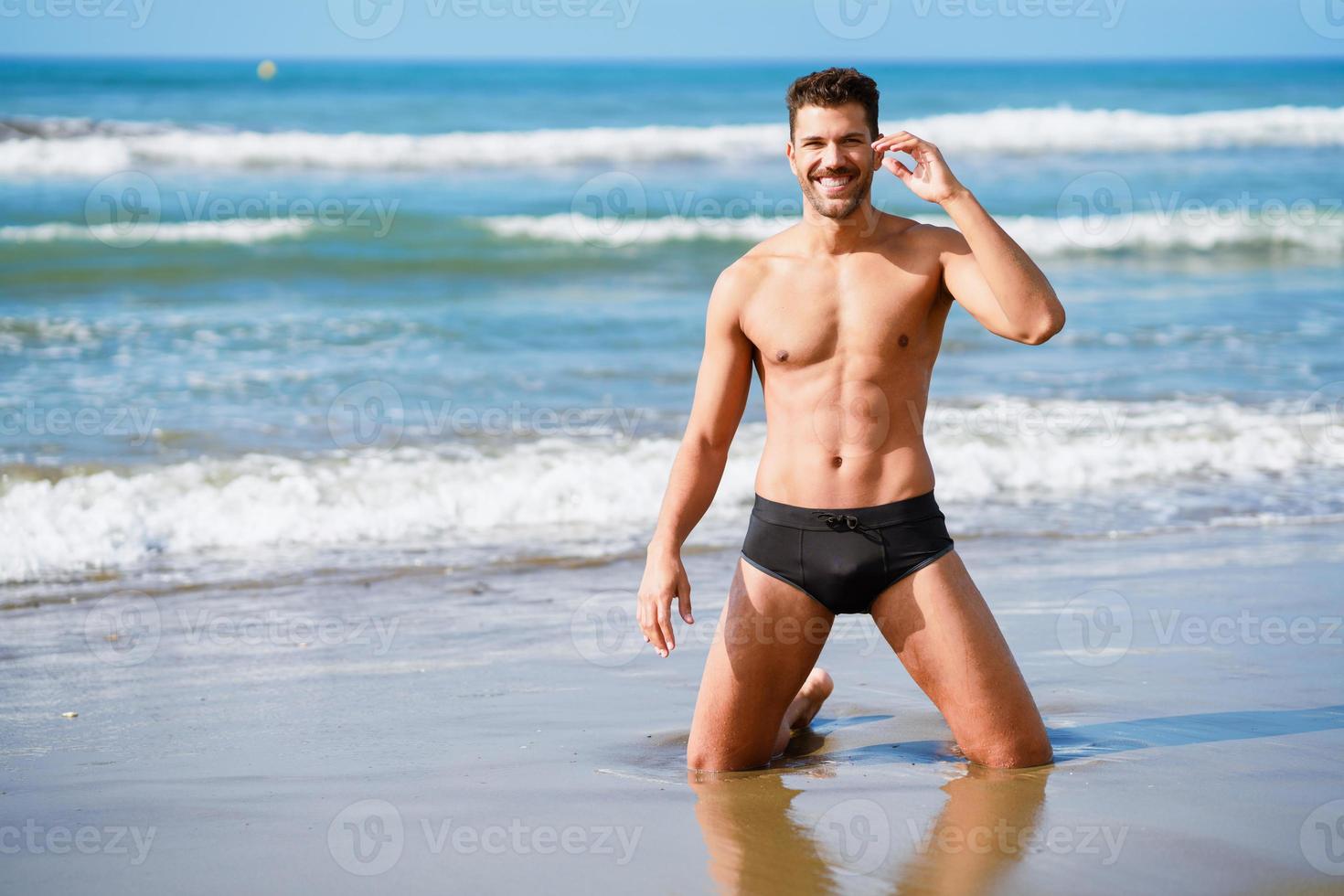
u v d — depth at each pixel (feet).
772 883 19.08
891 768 24.59
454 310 90.94
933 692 24.25
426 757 25.89
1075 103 260.83
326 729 27.94
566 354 77.05
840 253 23.86
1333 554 43.45
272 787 23.99
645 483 51.72
